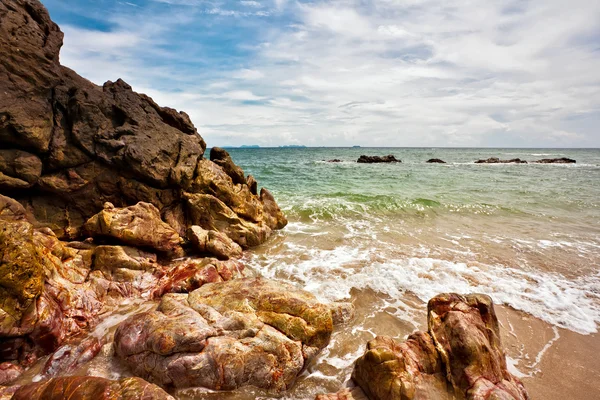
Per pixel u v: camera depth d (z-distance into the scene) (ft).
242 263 39.27
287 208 66.39
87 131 40.65
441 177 127.65
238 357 21.67
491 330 22.16
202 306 25.91
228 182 51.39
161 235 38.42
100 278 31.83
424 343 21.62
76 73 44.65
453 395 19.48
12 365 22.24
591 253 45.37
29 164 36.19
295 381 22.52
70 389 17.85
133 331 23.30
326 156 308.40
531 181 116.88
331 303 29.73
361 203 71.00
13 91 34.81
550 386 22.08
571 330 28.14
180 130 53.67
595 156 354.95
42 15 37.88
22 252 23.29
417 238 51.13
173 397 19.16
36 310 23.25
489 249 46.47
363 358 20.65
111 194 42.37
